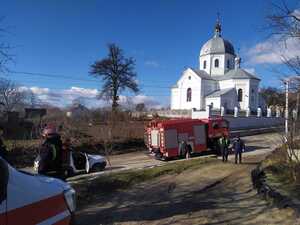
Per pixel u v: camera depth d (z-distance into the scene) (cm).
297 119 1488
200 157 3134
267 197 1241
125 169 2338
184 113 6544
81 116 4262
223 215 1086
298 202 1032
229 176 1939
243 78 7750
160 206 1234
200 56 8562
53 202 388
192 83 8019
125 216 1089
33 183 368
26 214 338
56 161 763
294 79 1207
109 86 6975
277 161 1753
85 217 1076
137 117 5741
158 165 2530
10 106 4659
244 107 7700
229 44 8400
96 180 1641
